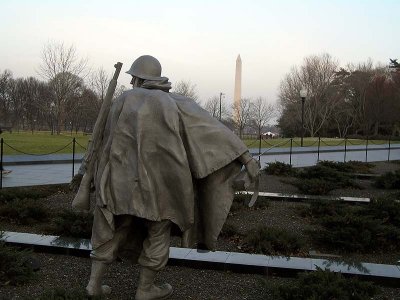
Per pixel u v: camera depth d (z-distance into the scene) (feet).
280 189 45.50
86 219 24.38
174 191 13.29
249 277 19.43
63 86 155.63
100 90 173.47
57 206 33.30
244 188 13.78
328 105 203.21
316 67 210.18
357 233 24.56
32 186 41.55
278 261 20.49
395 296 17.72
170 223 13.83
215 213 13.89
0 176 43.27
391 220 30.01
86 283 17.58
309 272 18.33
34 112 239.91
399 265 21.04
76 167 61.46
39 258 20.93
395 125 202.18
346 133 202.80
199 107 13.89
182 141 13.33
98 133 14.07
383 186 48.98
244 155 13.73
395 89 201.16
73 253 21.35
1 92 238.68
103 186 13.20
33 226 27.40
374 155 100.22
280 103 256.93
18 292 16.51
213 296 16.97
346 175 50.44
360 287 16.53
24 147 84.74
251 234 24.49
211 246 14.10
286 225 30.04
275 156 90.53
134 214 12.84
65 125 225.97
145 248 13.91
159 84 14.08
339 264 20.40
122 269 19.35
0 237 19.74
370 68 251.19
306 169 51.98
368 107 201.46
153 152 13.12
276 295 16.11
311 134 195.62
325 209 32.27
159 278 18.72
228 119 219.61
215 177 13.82
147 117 13.15
